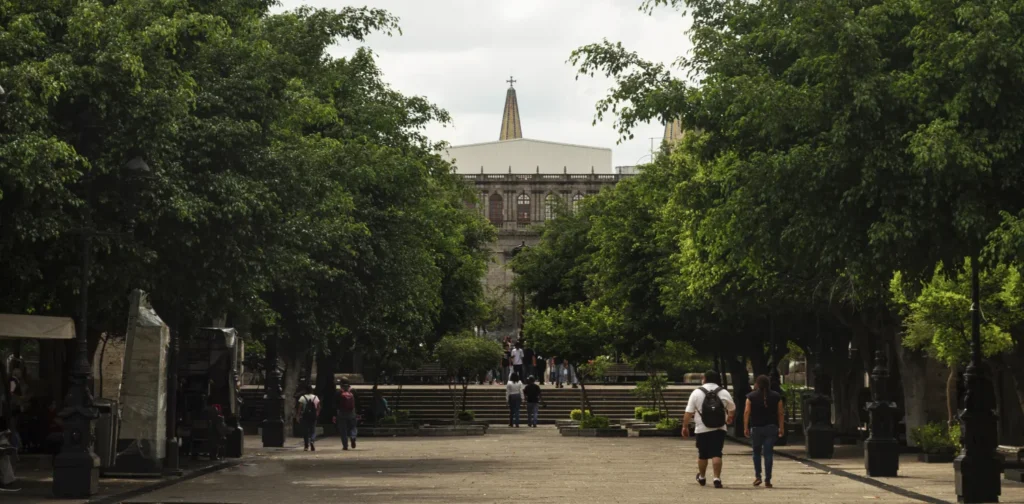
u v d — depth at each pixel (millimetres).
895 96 16078
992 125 15922
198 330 28859
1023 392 24375
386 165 38094
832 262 17375
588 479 22719
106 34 20000
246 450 34406
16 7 19781
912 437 29766
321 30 32750
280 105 25219
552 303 83625
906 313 26469
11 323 20000
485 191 138375
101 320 24469
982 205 15555
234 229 23031
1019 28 15789
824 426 29234
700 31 21859
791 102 16891
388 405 55375
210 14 23453
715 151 20156
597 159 143625
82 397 18453
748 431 20938
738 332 38125
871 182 15906
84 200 20281
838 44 16688
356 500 18109
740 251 18828
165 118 20516
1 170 17234
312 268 34000
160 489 20297
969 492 16875
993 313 22812
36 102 19062
